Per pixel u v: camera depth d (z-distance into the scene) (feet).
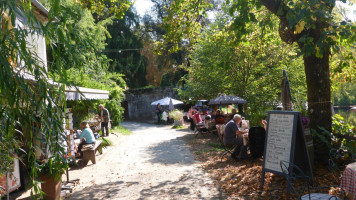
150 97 110.93
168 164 28.81
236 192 17.90
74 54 9.82
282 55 50.01
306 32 20.51
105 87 63.46
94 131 43.14
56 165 10.47
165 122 89.81
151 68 141.59
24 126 9.62
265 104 52.34
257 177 20.21
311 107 21.08
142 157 33.58
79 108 54.80
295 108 25.59
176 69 122.72
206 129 49.08
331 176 18.26
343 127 22.35
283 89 27.45
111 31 108.06
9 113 8.73
